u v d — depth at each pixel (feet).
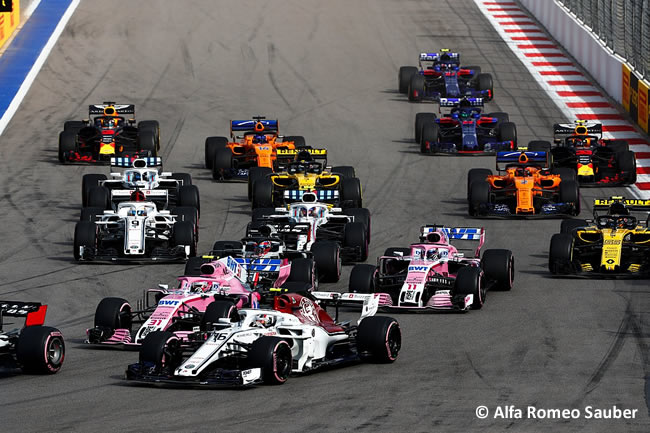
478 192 372.99
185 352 214.28
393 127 517.14
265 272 257.96
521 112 538.88
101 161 455.63
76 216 377.50
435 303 252.62
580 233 305.32
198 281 231.50
